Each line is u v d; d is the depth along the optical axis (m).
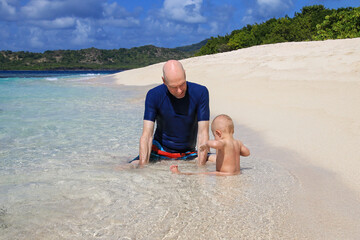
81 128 5.90
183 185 3.03
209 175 3.34
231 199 2.69
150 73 19.91
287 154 4.06
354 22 31.70
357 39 16.20
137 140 5.01
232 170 3.36
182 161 4.10
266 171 3.45
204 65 17.06
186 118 4.07
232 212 2.46
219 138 3.59
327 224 2.26
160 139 4.23
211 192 2.85
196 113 4.09
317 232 2.16
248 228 2.22
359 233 2.13
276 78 10.88
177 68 3.72
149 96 4.06
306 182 3.07
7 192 2.89
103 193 2.85
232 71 14.04
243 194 2.80
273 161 3.81
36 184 3.09
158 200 2.69
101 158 4.05
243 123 6.12
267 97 8.43
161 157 4.21
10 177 3.30
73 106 8.93
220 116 3.68
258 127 5.68
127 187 2.99
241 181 3.13
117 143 4.82
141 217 2.40
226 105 8.14
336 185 2.97
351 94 7.36
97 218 2.39
